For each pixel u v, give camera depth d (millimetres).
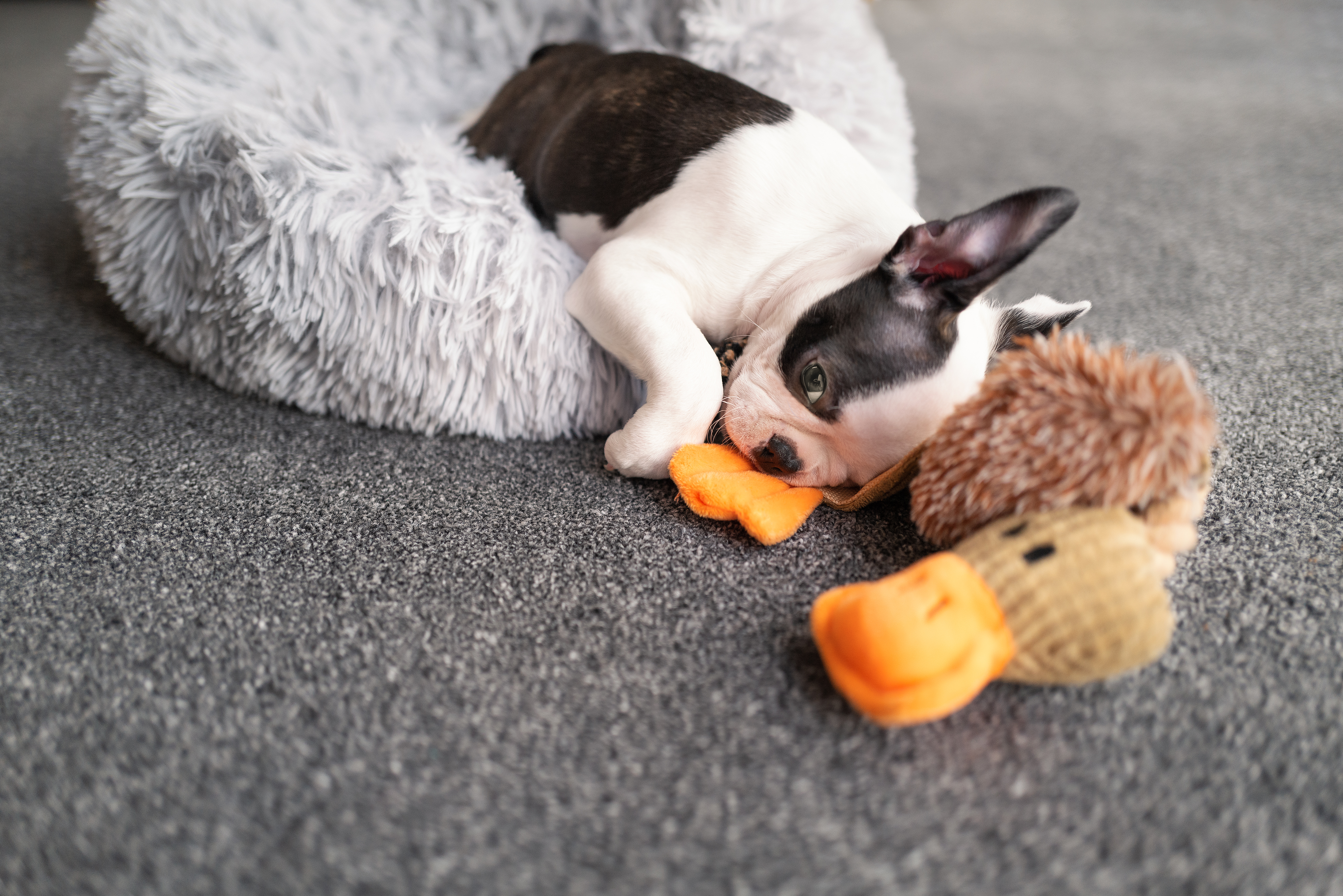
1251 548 1088
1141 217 2107
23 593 1015
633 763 810
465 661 921
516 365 1302
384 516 1159
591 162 1430
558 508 1179
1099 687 898
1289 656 935
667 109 1386
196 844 737
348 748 823
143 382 1454
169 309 1429
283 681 897
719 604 1001
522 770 803
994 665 820
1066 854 739
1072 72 3379
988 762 819
